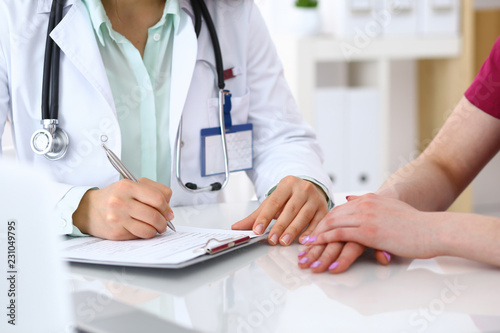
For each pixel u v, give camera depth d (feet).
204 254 2.70
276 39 10.37
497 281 2.43
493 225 2.61
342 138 9.88
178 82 4.25
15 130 4.02
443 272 2.57
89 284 2.44
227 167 4.46
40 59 3.99
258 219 3.25
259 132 4.78
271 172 4.32
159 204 3.14
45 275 1.49
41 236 1.48
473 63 9.83
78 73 4.00
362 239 2.71
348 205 2.95
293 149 4.50
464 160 3.88
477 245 2.58
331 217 2.91
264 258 2.85
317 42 9.51
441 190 3.70
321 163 4.81
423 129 11.03
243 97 4.62
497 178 11.27
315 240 2.82
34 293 1.49
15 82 3.93
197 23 4.39
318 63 11.07
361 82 10.69
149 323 2.00
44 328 1.51
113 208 3.09
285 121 4.75
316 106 9.73
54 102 3.88
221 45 4.59
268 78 4.83
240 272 2.61
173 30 4.47
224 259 2.83
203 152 4.46
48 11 4.01
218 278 2.53
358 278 2.50
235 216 3.85
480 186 11.33
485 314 2.05
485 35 10.46
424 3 9.60
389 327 1.95
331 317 2.04
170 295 2.30
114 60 4.25
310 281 2.48
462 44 9.71
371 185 10.02
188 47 4.29
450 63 9.95
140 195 3.14
